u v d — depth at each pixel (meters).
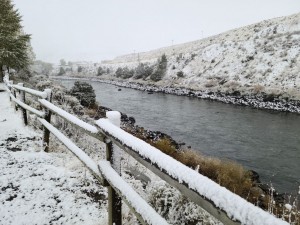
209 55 82.50
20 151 5.24
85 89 32.56
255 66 65.38
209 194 1.19
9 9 28.94
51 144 5.75
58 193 3.70
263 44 74.69
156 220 1.74
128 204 2.11
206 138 25.31
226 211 1.09
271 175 17.67
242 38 88.12
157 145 20.36
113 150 2.61
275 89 51.78
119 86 74.25
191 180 1.33
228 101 47.47
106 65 142.12
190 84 68.44
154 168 1.69
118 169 2.66
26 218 3.14
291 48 66.06
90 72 134.25
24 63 30.80
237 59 72.75
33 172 4.30
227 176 15.49
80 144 7.32
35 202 3.47
